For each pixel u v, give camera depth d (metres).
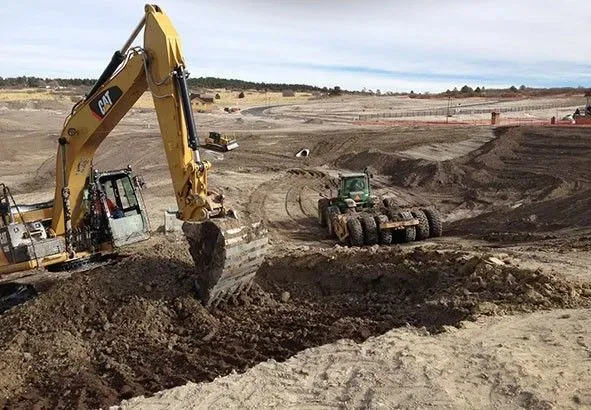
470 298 10.20
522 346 7.84
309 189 30.41
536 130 38.44
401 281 12.34
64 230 13.28
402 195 27.94
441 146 38.91
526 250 14.99
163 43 10.73
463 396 6.59
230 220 10.85
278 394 7.14
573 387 6.59
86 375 9.27
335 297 12.41
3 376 9.26
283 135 50.81
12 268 12.48
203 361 9.55
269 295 12.40
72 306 11.30
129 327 10.74
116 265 12.47
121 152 45.09
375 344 8.38
